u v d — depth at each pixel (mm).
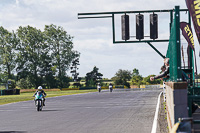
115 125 23109
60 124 24609
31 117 30938
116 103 48844
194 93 16859
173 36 15305
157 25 46188
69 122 25828
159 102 46875
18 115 33594
